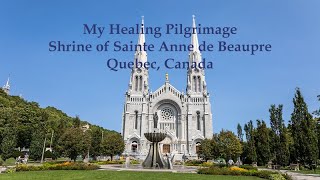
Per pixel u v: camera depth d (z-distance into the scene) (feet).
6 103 367.45
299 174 139.95
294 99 186.19
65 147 183.32
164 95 399.44
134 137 376.07
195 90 403.13
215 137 210.38
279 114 224.33
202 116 387.96
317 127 197.57
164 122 391.86
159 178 91.91
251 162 258.37
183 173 114.93
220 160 253.24
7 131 205.67
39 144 258.57
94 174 101.91
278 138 219.61
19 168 118.73
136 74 410.31
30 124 321.11
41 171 115.85
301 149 175.83
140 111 391.45
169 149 375.25
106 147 273.95
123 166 169.78
